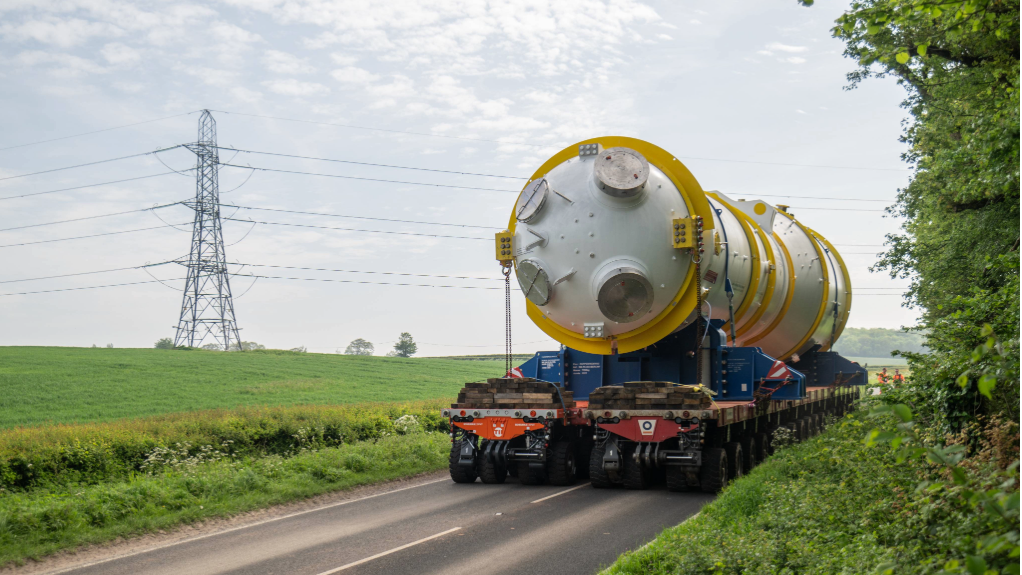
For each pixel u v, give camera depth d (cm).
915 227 2388
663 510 1202
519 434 1447
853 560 668
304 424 2005
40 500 1233
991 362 818
